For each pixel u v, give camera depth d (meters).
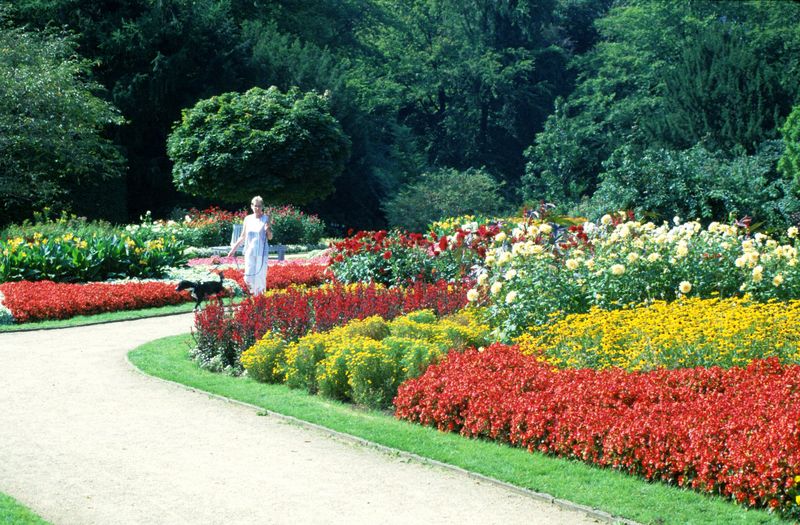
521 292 9.51
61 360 10.53
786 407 6.04
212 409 8.06
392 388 8.17
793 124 31.55
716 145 36.00
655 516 5.16
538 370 7.50
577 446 6.26
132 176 36.97
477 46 55.00
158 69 35.22
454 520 5.22
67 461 6.39
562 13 58.47
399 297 11.22
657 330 8.04
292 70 39.16
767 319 8.05
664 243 10.15
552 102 55.75
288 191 29.83
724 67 37.38
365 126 42.62
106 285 16.06
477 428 6.93
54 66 28.78
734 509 5.25
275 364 9.28
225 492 5.72
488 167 56.19
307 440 7.02
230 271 18.91
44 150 28.22
